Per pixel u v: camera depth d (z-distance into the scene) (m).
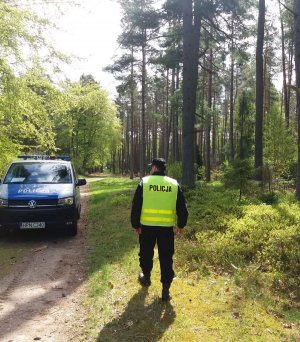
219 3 16.45
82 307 5.45
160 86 31.16
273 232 7.92
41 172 10.48
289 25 28.53
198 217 10.67
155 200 5.43
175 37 18.75
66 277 6.79
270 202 12.97
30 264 7.59
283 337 4.35
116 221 11.41
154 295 5.58
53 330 4.81
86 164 56.69
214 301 5.37
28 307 5.53
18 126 12.98
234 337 4.33
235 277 6.25
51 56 11.87
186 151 15.88
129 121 76.19
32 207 9.08
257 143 19.95
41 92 12.95
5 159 13.64
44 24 11.26
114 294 5.71
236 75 42.81
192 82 15.84
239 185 12.64
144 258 5.74
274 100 40.66
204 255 7.35
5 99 11.52
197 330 4.52
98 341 4.41
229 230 8.84
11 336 4.67
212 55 29.59
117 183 30.36
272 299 5.44
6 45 10.85
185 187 15.35
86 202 17.75
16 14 10.73
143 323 4.73
